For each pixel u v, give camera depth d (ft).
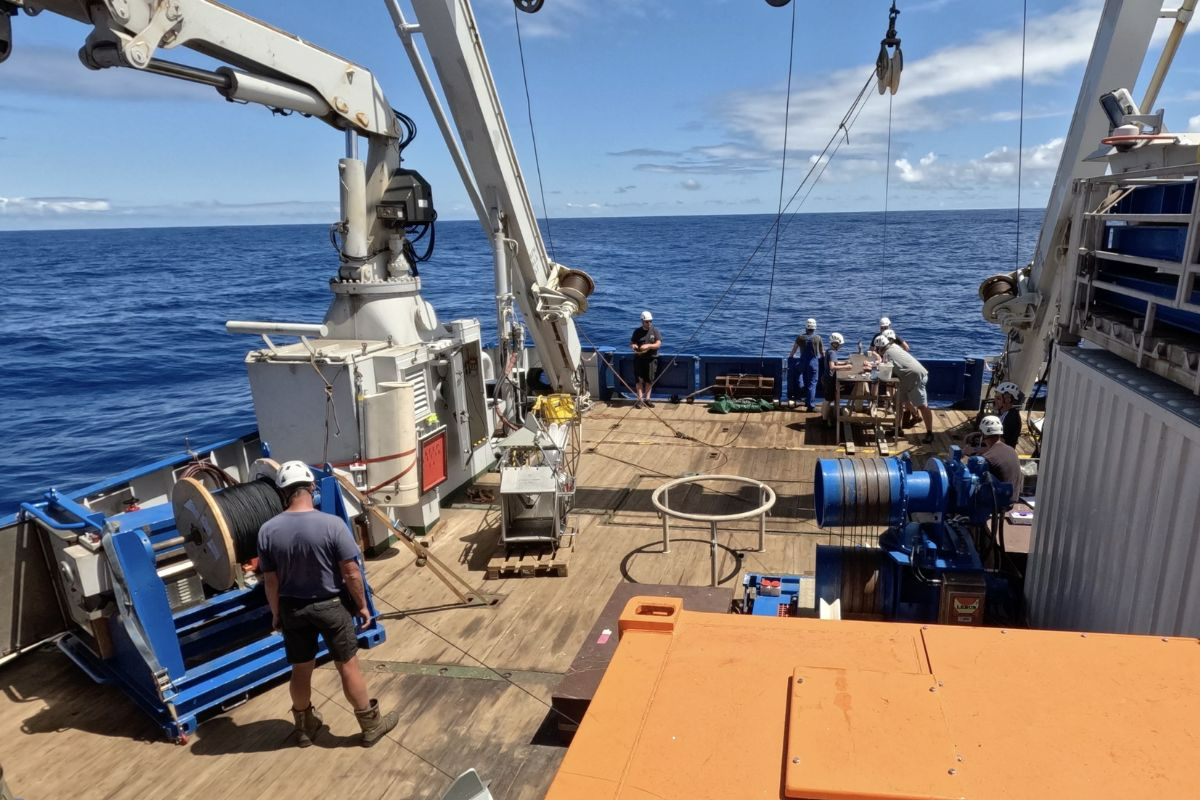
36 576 20.03
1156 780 6.63
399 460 24.26
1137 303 15.70
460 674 18.70
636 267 216.33
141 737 16.89
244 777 15.49
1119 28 24.61
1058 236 29.53
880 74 27.63
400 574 23.97
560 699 15.93
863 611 18.24
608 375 45.55
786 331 100.37
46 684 18.90
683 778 6.95
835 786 6.64
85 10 16.96
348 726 17.01
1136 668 8.18
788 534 25.84
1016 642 8.70
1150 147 15.64
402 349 25.32
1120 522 14.02
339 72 23.84
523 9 25.81
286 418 24.48
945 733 7.22
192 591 19.69
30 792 15.23
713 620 9.50
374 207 26.48
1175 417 11.84
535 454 24.89
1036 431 33.09
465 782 9.09
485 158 28.96
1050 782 6.63
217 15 19.39
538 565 23.31
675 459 33.73
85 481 50.75
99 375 82.48
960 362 41.73
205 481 23.20
